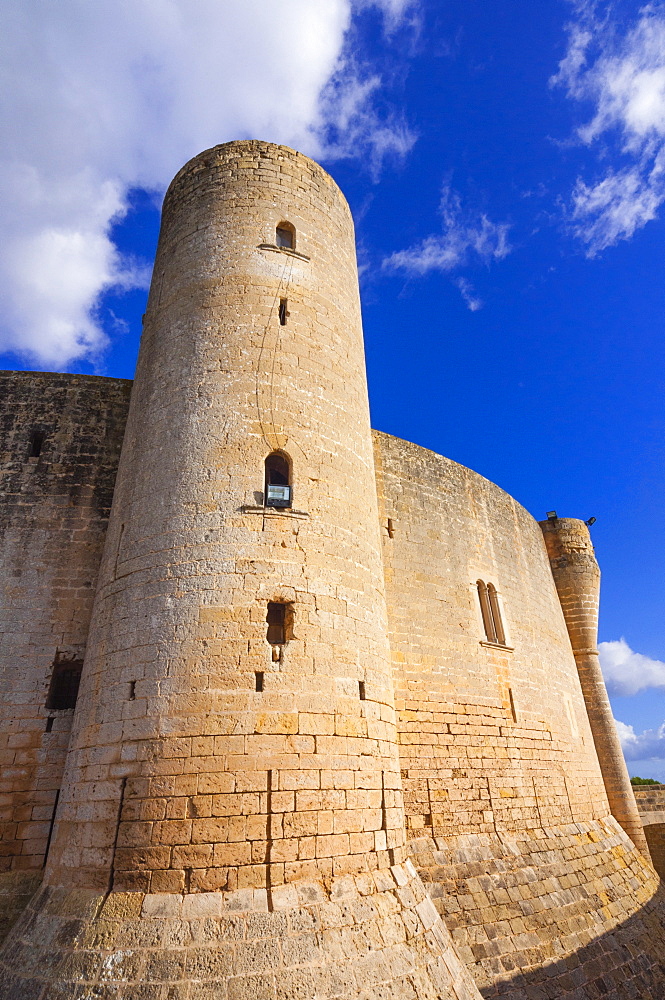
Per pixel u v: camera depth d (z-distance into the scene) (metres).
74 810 9.48
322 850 8.86
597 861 18.41
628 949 15.89
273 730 9.18
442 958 9.11
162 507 10.96
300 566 10.62
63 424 15.81
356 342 14.54
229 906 7.95
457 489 21.61
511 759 18.20
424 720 16.59
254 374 11.98
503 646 20.09
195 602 9.89
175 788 8.63
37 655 13.30
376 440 19.70
